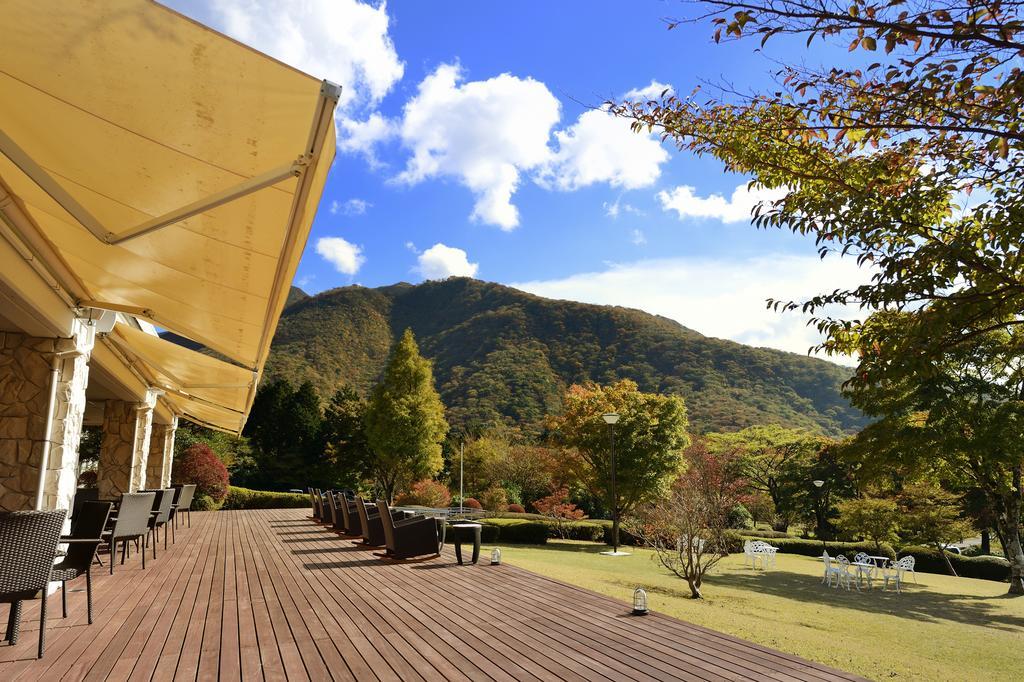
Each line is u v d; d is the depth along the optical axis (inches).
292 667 145.1
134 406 435.5
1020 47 89.4
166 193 136.3
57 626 178.2
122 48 89.5
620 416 837.2
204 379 377.1
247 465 1349.7
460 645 166.1
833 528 1240.8
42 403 233.0
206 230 146.5
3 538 138.3
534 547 722.2
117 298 245.1
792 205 146.5
